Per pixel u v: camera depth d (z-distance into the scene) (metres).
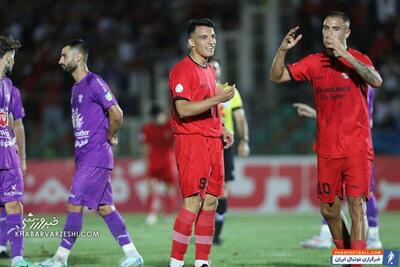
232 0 76.56
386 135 59.50
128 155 61.12
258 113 61.59
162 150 51.09
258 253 31.86
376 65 69.12
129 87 72.00
